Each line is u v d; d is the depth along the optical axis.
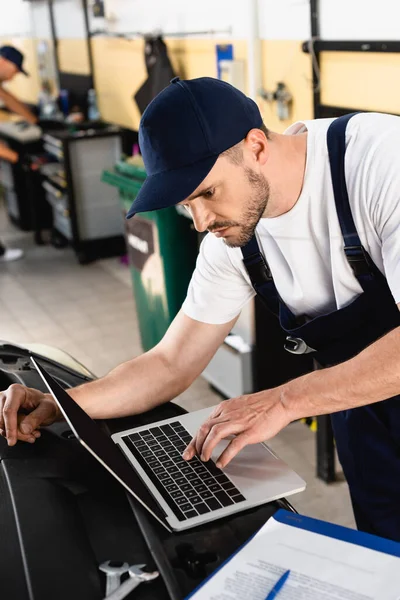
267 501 1.17
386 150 1.26
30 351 1.74
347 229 1.34
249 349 3.10
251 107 1.24
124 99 4.99
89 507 1.15
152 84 4.02
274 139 1.33
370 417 1.61
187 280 3.37
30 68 6.95
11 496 1.15
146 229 3.37
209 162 1.18
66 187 5.11
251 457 1.29
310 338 1.53
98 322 4.27
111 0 4.78
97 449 1.11
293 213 1.38
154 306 3.50
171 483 1.21
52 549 1.03
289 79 3.01
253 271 1.49
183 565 1.01
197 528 1.10
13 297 4.76
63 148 4.99
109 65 5.11
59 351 1.85
